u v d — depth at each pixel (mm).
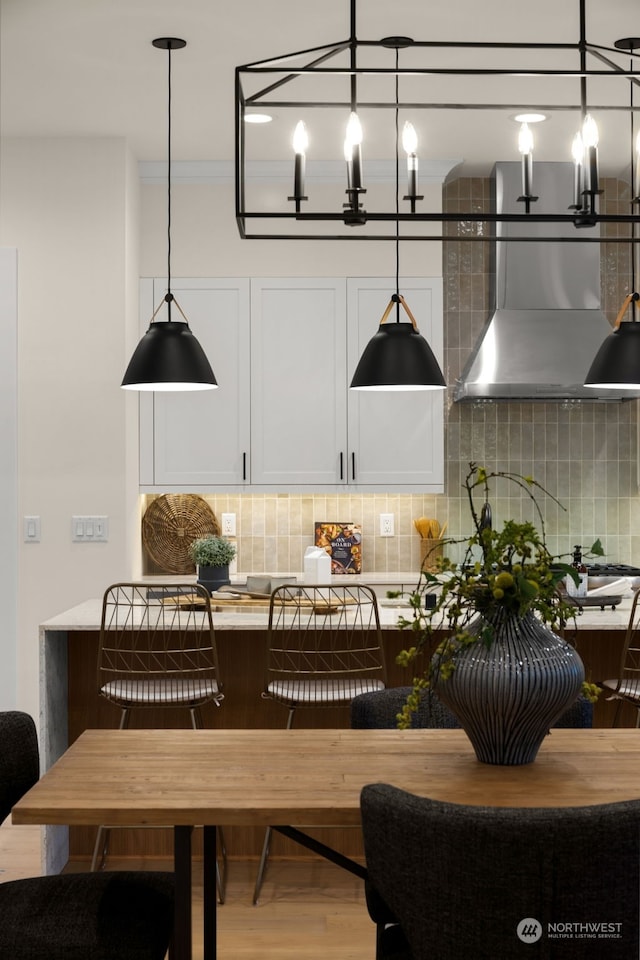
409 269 5422
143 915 2127
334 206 5414
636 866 1632
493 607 2158
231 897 3449
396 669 3848
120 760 2234
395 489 5410
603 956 1634
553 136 4926
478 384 5234
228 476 5379
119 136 4953
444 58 3945
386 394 5395
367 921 3252
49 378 4961
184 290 5387
